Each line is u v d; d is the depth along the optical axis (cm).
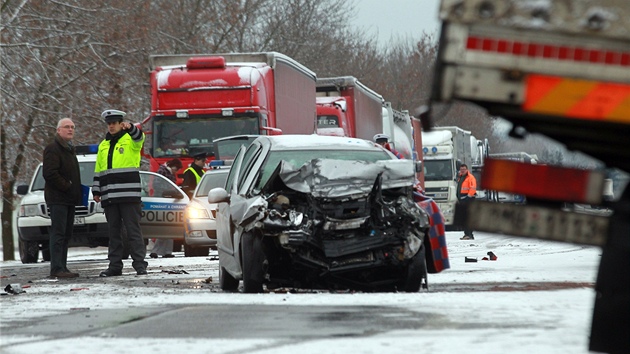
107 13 7044
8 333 1647
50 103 6756
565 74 1150
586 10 1144
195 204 5538
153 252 5856
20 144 6688
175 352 1344
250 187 2728
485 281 2891
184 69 6231
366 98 8669
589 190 1155
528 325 1616
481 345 1370
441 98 1169
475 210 1163
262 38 11625
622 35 1139
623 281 1285
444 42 1164
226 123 6091
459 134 12244
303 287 2630
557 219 1152
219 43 10162
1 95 6606
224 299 2303
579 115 1148
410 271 2573
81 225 5284
